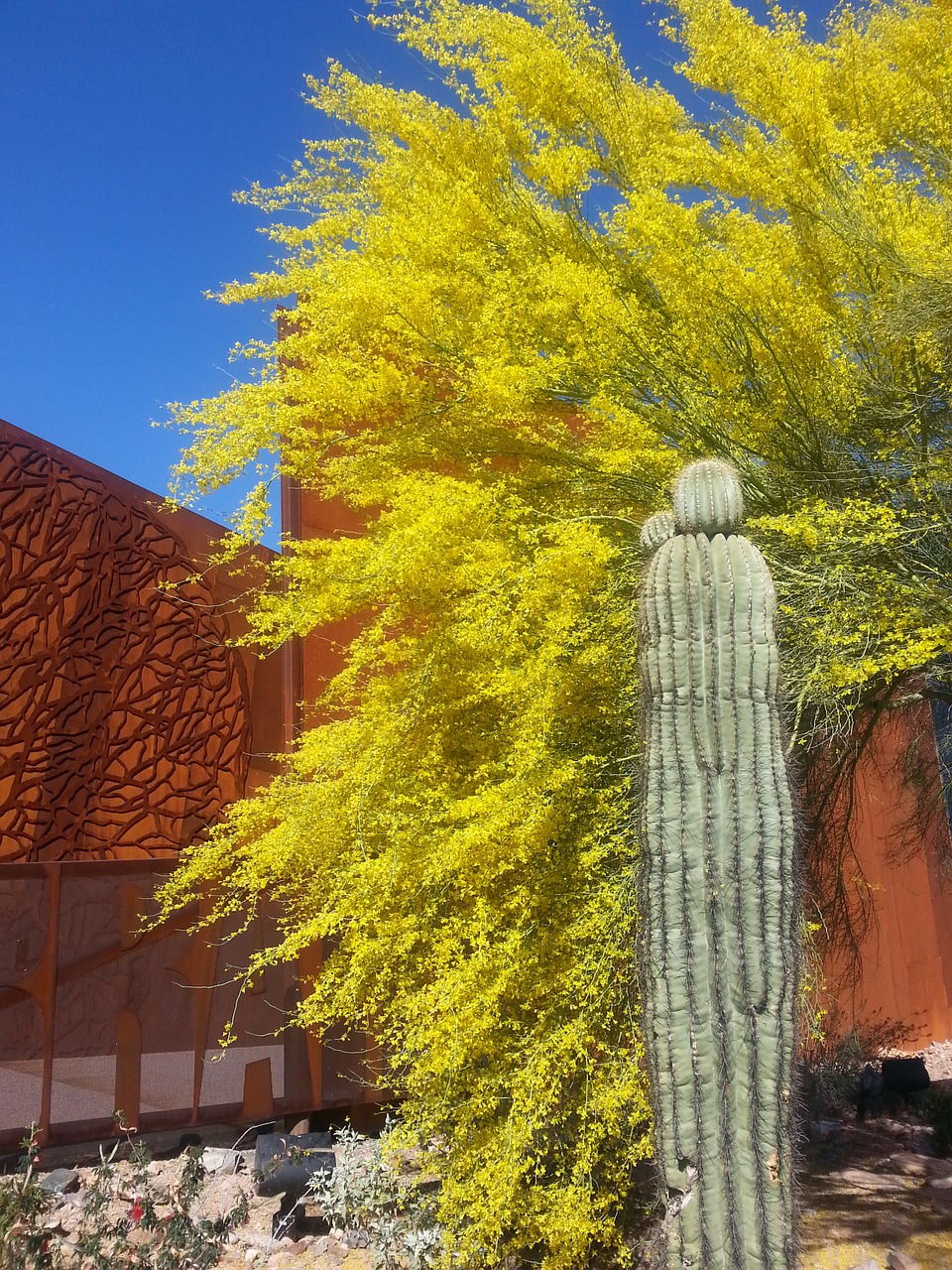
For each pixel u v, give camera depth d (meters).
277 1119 4.79
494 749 3.39
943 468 3.91
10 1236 3.01
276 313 4.24
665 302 3.93
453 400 3.64
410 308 3.41
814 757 4.43
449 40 3.93
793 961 2.37
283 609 3.29
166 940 4.61
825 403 3.98
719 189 4.07
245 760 5.32
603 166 4.18
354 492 3.77
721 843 2.41
